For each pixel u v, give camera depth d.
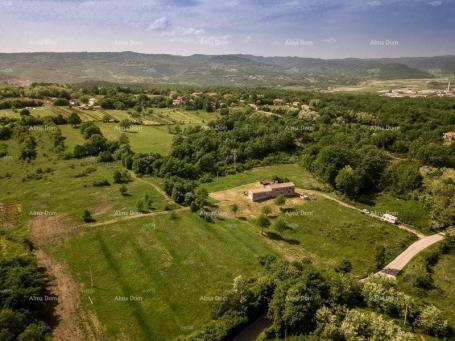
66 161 133.00
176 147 136.38
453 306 66.25
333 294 62.56
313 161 131.00
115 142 143.50
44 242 81.69
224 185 118.88
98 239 83.75
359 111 195.00
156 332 58.84
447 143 139.38
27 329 53.56
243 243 85.31
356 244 86.94
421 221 98.56
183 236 86.88
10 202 100.50
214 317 61.75
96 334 57.84
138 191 110.88
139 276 71.94
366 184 117.75
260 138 149.12
